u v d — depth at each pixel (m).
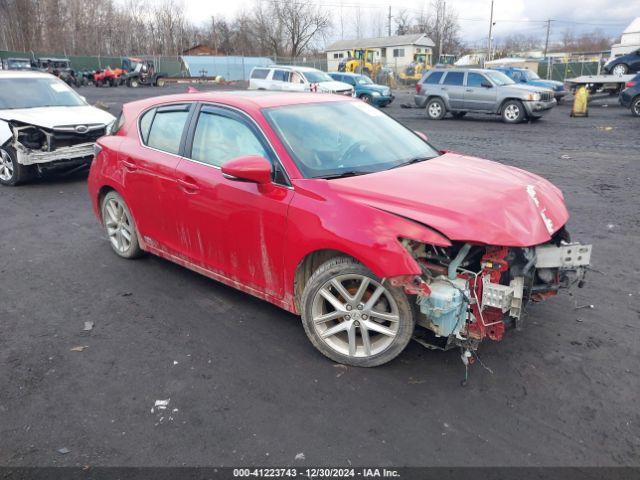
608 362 3.59
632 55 28.12
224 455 2.83
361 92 26.62
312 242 3.49
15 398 3.34
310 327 3.69
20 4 72.12
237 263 4.17
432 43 75.56
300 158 3.82
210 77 51.00
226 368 3.63
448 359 3.65
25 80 10.37
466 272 3.25
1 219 7.48
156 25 86.69
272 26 78.50
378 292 3.38
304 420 3.08
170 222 4.75
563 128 16.73
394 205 3.32
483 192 3.51
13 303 4.73
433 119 20.66
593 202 7.75
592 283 4.88
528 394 3.27
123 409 3.22
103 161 5.48
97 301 4.73
